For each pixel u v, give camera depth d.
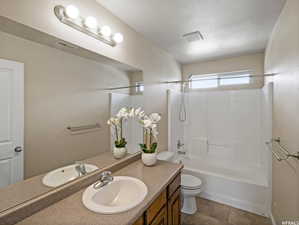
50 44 1.09
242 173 2.54
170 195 1.32
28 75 0.96
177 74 3.31
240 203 2.14
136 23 1.83
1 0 0.86
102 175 1.17
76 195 1.06
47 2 1.06
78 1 1.27
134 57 1.97
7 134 0.86
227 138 3.10
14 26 0.91
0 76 0.83
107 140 1.52
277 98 1.80
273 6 1.55
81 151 1.29
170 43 2.42
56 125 1.11
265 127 2.40
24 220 0.82
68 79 1.21
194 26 1.92
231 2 1.49
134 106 1.99
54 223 0.79
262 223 1.85
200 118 3.36
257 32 2.09
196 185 1.99
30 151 0.96
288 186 1.40
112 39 1.59
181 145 3.37
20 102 0.91
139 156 1.85
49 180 1.05
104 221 0.78
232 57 3.11
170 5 1.52
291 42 1.33
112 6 1.52
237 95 3.01
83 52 1.33
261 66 2.88
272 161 1.96
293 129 1.28
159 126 2.62
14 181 0.88
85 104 1.34
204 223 1.86
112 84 1.64
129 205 0.89
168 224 1.29
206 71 3.38
